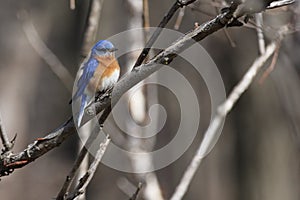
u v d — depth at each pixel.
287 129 18.38
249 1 4.23
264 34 8.48
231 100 8.13
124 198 21.27
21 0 24.86
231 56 18.41
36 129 24.69
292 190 18.66
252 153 19.23
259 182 19.16
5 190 22.89
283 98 10.60
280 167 18.88
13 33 25.00
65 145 23.75
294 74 10.51
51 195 23.55
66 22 24.03
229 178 19.73
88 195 21.31
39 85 25.03
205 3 8.05
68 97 24.91
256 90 18.48
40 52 10.30
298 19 8.25
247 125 19.14
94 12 7.46
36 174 23.45
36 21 24.16
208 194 19.78
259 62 8.27
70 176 4.61
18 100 24.67
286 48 10.41
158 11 19.28
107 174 21.31
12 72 24.78
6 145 4.68
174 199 7.32
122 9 8.57
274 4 4.61
